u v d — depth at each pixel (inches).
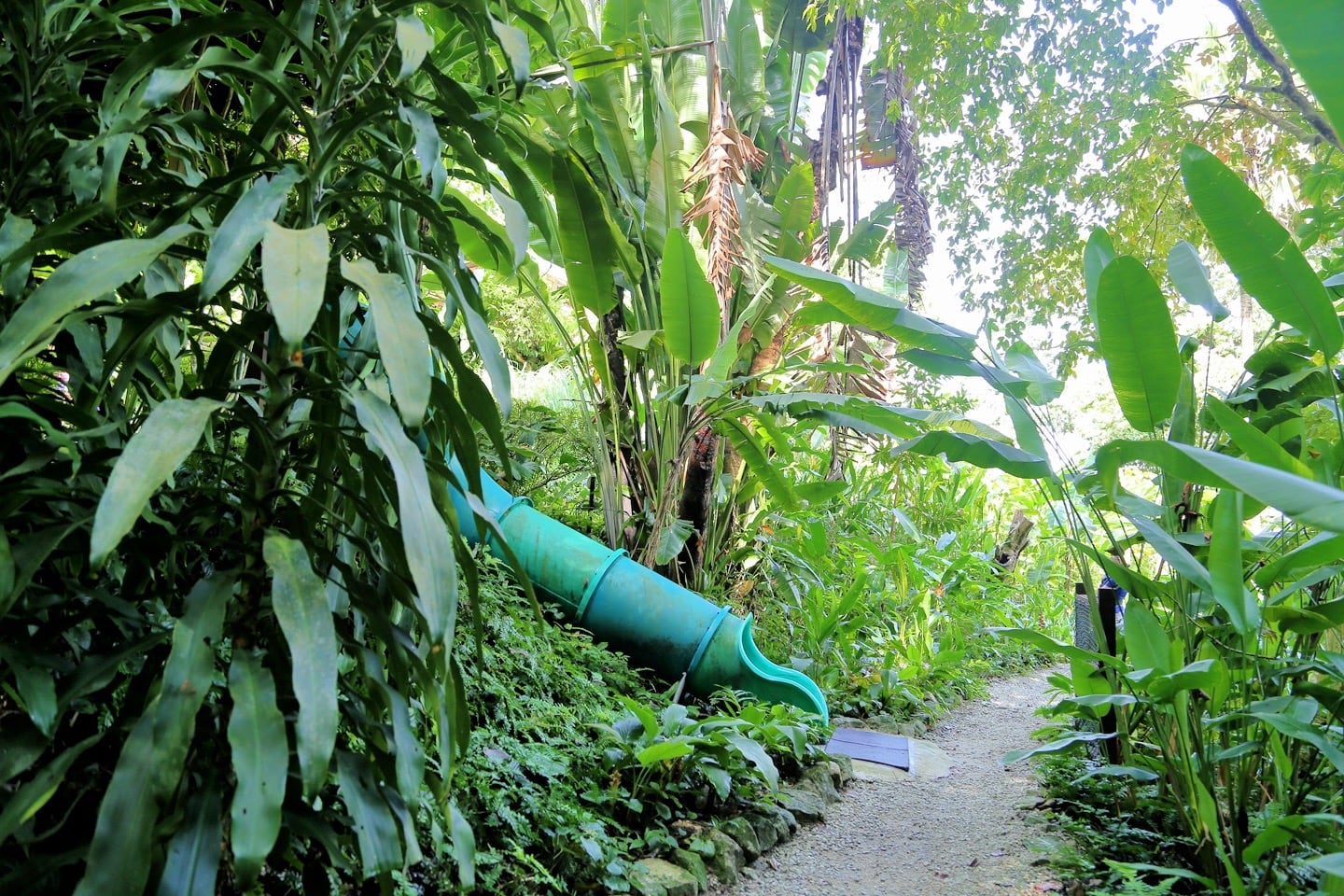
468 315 62.5
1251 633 108.2
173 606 64.1
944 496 342.6
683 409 210.1
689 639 172.9
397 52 67.2
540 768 107.0
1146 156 297.9
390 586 61.2
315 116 60.9
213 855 48.6
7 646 50.5
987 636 319.9
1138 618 120.1
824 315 165.2
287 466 59.8
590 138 205.6
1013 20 279.7
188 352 73.9
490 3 73.9
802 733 149.6
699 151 236.1
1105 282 117.2
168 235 51.1
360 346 69.1
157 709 46.6
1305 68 79.4
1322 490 71.4
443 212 66.7
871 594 260.1
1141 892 100.9
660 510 201.5
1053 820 142.6
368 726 60.9
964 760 197.3
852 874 127.8
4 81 65.6
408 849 54.9
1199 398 149.3
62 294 45.6
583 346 220.4
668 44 237.3
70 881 54.2
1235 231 106.7
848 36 312.8
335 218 73.5
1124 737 139.9
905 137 397.1
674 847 118.1
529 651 134.2
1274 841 96.0
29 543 48.8
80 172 61.4
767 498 252.1
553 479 222.7
